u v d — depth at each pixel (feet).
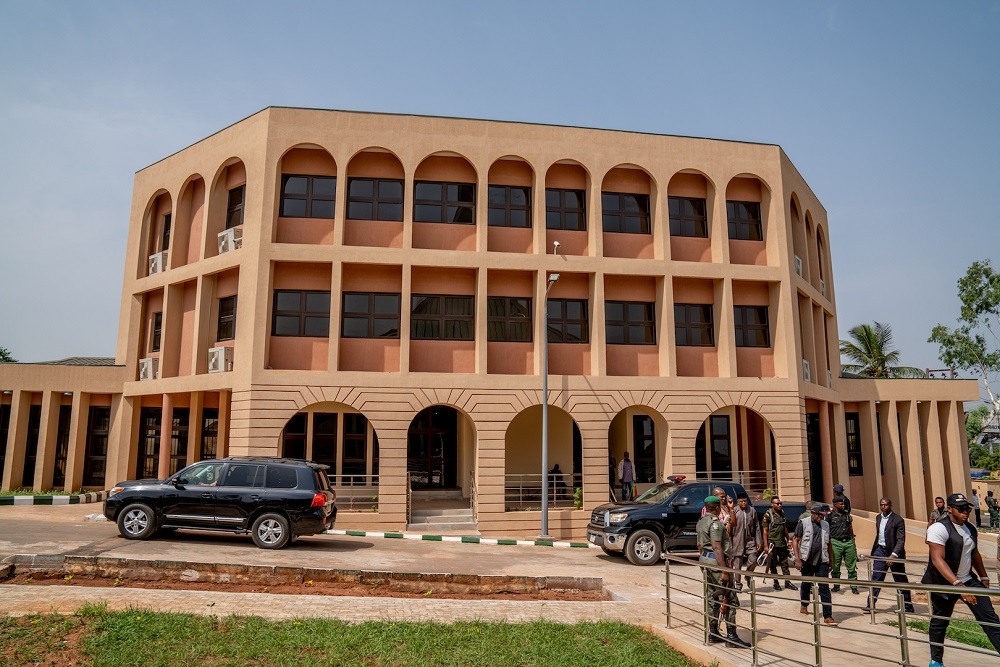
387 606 36.37
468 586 41.68
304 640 29.58
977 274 135.23
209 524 50.65
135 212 94.73
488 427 76.33
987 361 133.59
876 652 31.32
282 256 75.31
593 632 33.37
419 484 88.53
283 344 76.18
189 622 30.63
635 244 84.84
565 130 82.74
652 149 84.58
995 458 185.98
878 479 107.14
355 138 78.59
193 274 82.43
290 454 86.22
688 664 30.50
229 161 82.43
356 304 78.43
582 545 67.46
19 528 55.26
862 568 63.00
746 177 89.20
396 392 75.15
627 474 80.59
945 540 27.14
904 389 110.63
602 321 80.38
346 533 67.00
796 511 58.95
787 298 85.05
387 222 79.71
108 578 39.14
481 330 77.71
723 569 30.96
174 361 86.22
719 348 83.92
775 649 31.58
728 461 92.58
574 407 78.18
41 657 26.43
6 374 89.15
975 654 30.86
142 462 91.15
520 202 83.41
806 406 103.86
